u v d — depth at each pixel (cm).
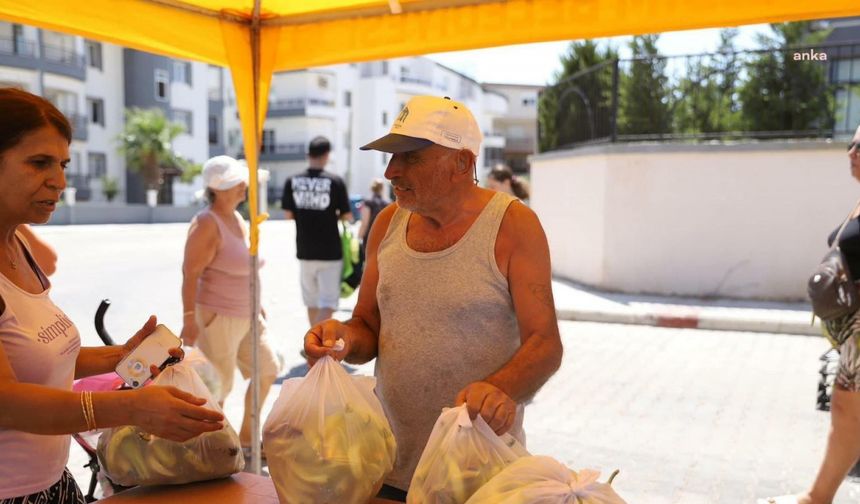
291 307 1056
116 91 4491
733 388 645
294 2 322
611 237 1091
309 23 336
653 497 422
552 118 1466
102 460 216
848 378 346
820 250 989
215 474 218
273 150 5591
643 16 271
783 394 625
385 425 197
